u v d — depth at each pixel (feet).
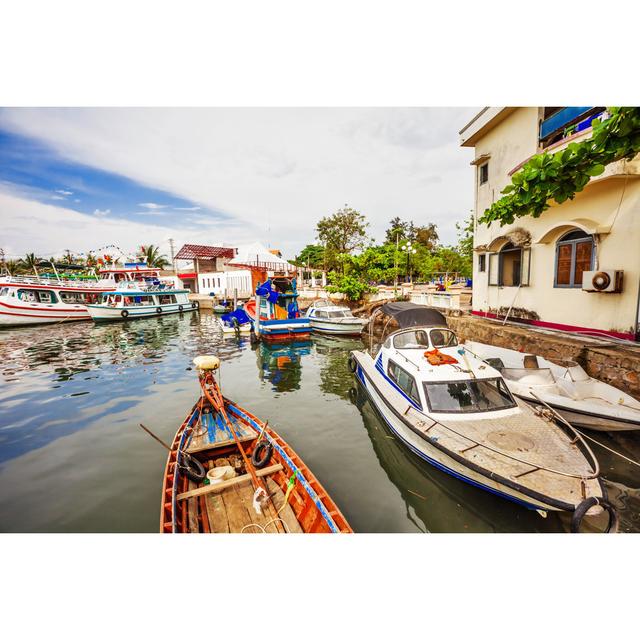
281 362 43.42
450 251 113.60
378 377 26.14
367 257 79.92
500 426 17.83
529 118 34.68
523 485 13.89
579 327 29.94
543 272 33.40
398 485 17.88
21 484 18.31
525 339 30.83
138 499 17.03
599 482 13.78
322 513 13.03
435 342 24.53
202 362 23.53
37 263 146.30
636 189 24.91
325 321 59.62
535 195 18.24
